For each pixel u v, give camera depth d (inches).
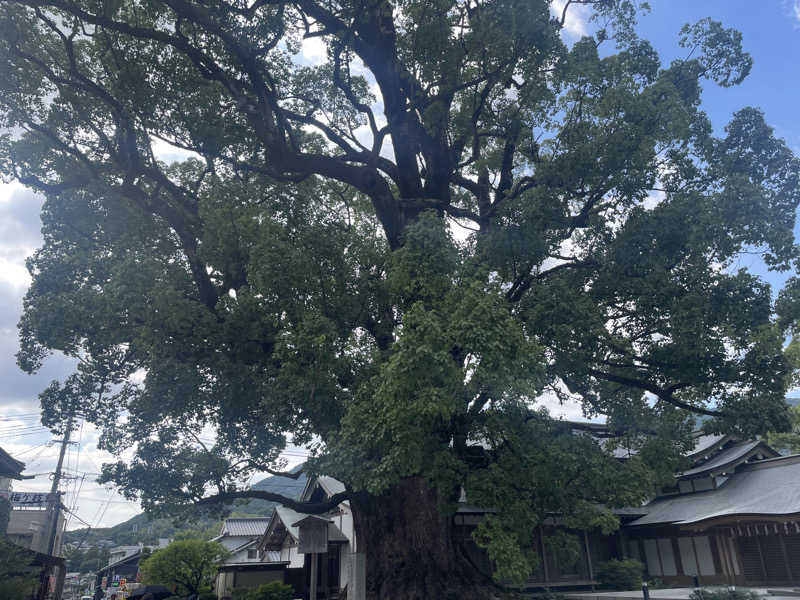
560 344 466.9
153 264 508.7
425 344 366.3
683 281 505.0
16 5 587.8
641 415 573.9
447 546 566.3
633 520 914.1
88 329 527.2
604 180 505.0
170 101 637.3
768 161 514.9
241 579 1176.2
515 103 617.9
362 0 582.9
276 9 608.4
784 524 688.4
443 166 688.4
